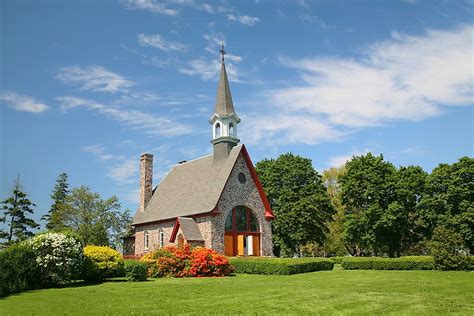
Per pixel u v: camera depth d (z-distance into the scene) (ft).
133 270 84.94
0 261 65.00
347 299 54.54
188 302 53.98
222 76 155.63
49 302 55.01
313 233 172.86
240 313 45.62
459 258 101.45
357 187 172.96
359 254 207.72
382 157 175.94
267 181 178.70
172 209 150.51
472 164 156.35
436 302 51.72
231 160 141.59
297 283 76.18
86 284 79.00
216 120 151.43
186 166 168.25
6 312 47.70
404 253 197.98
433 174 165.99
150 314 45.73
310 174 177.17
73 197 162.61
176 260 97.60
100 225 160.25
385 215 162.40
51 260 73.10
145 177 174.60
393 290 63.57
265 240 142.61
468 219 148.77
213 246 129.49
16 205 180.14
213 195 135.64
